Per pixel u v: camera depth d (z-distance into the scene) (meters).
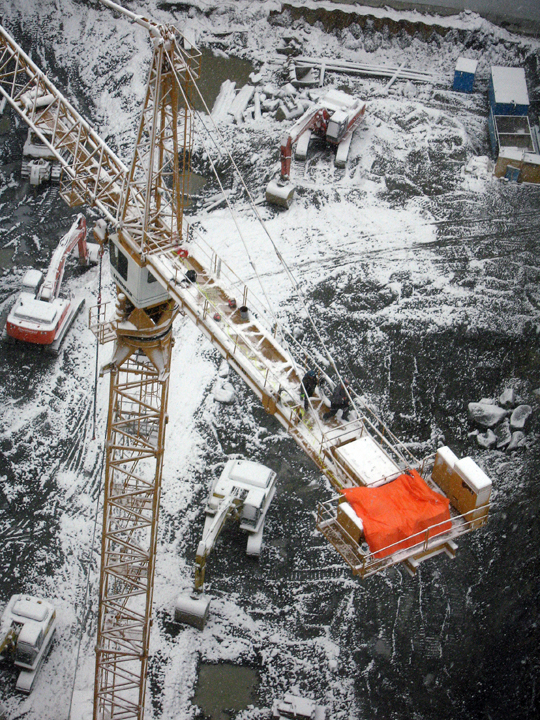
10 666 38.44
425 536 28.34
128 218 35.88
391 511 28.19
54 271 48.81
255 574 41.84
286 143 54.69
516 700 38.66
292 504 44.31
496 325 51.97
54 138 41.97
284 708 37.50
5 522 42.66
